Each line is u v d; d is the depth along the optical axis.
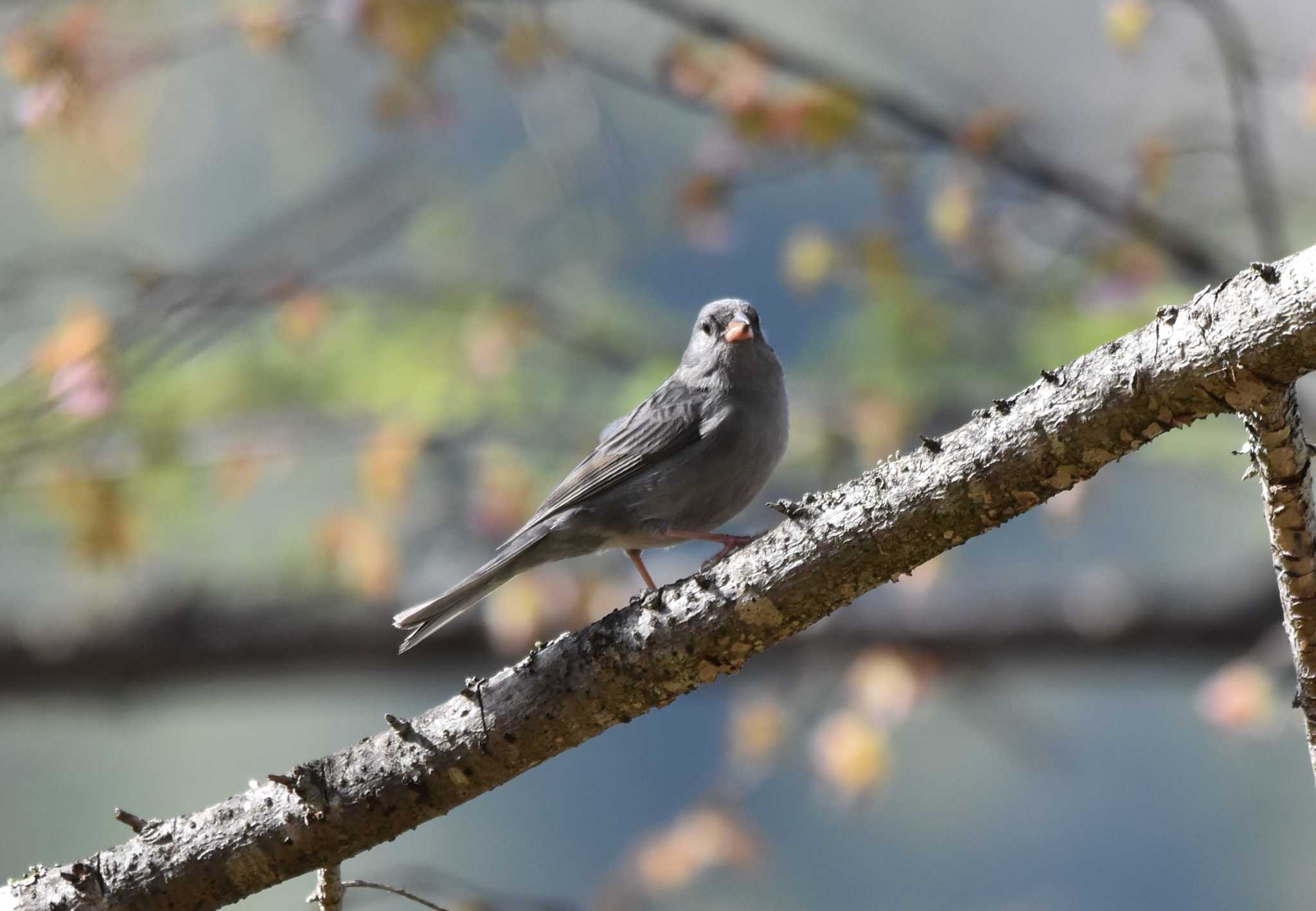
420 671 13.24
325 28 12.21
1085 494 11.09
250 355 13.11
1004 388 12.58
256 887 5.42
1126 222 11.37
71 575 12.90
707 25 11.14
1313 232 12.36
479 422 12.88
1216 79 11.96
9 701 13.19
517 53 11.20
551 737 5.27
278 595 13.30
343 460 14.04
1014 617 12.88
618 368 13.30
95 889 5.38
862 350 12.90
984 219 11.80
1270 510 4.63
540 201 13.66
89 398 10.30
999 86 14.32
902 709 12.37
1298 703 4.91
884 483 4.89
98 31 10.80
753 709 12.60
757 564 5.05
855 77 11.74
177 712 19.48
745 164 11.58
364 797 5.31
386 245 14.09
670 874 12.10
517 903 6.18
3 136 10.85
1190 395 4.42
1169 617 12.81
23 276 10.93
